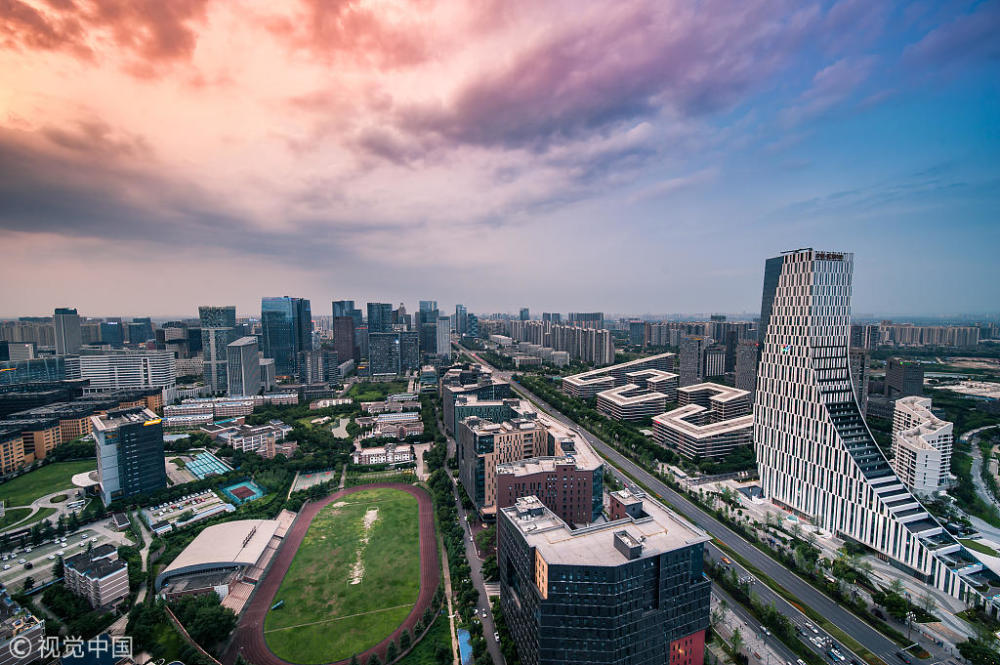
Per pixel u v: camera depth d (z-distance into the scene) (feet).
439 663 623.77
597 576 539.70
